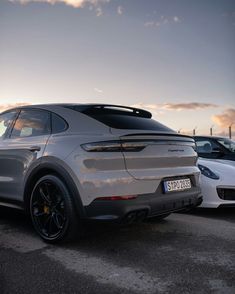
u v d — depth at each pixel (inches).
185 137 175.6
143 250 155.6
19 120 192.5
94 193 145.4
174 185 162.6
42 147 167.8
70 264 138.5
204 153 274.7
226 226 198.1
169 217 220.5
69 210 153.0
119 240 169.8
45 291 115.3
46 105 182.5
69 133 161.8
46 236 165.0
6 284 120.2
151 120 181.9
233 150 269.0
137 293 114.3
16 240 169.2
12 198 183.9
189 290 116.3
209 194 227.3
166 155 160.6
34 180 172.7
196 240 170.7
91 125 158.2
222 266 136.8
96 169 146.6
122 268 134.6
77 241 167.0
